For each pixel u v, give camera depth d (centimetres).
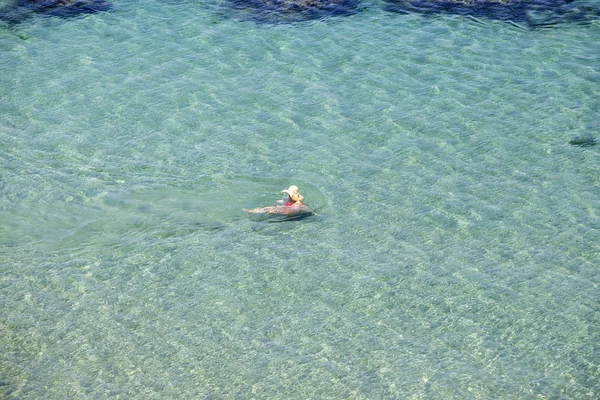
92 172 2509
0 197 2367
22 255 2166
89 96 2919
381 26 3431
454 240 2248
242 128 2756
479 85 2988
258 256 2202
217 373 1819
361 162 2588
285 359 1861
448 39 3312
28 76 3033
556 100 2883
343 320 1980
